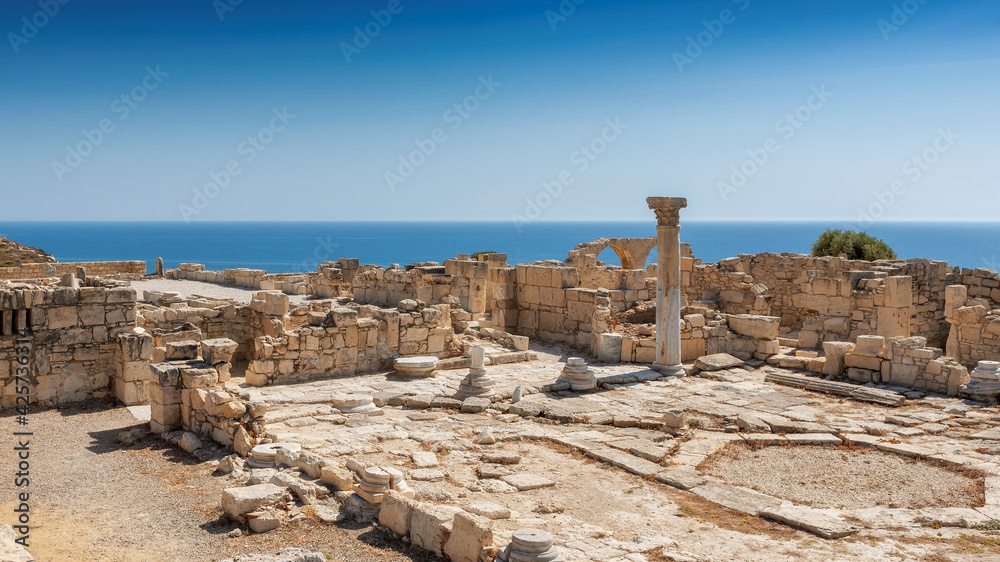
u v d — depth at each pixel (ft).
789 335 113.19
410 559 32.17
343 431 52.42
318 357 70.59
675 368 75.05
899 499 41.73
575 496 41.39
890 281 87.97
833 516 38.40
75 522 35.68
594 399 64.85
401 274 114.21
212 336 76.33
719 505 40.34
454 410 60.85
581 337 91.09
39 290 58.70
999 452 49.08
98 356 61.67
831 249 167.22
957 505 40.57
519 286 100.53
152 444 49.37
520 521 36.19
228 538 33.91
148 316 79.30
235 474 42.50
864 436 53.62
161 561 31.50
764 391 68.69
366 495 37.40
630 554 32.58
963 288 86.38
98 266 149.69
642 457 48.65
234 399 47.19
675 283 74.59
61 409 58.54
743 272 117.70
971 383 64.64
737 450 51.34
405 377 71.61
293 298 126.21
